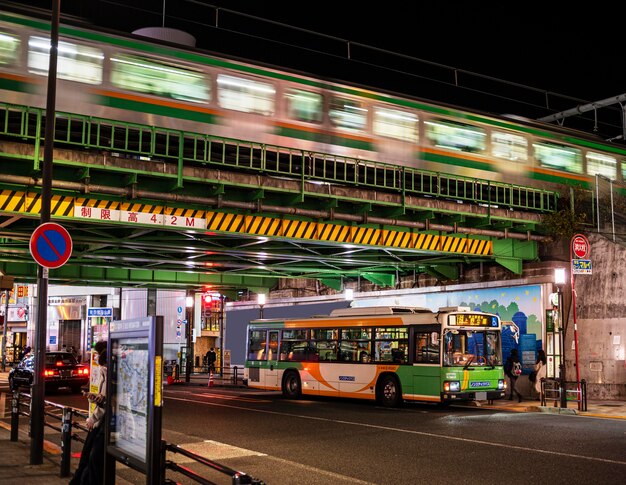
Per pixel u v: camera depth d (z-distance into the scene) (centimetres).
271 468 1153
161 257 2942
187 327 4428
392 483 1019
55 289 6178
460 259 2923
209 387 3547
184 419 1867
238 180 1972
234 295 4644
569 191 2786
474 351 2148
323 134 2200
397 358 2216
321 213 2216
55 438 1539
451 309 2136
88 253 2692
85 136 1886
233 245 2608
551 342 2681
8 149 1650
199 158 2067
